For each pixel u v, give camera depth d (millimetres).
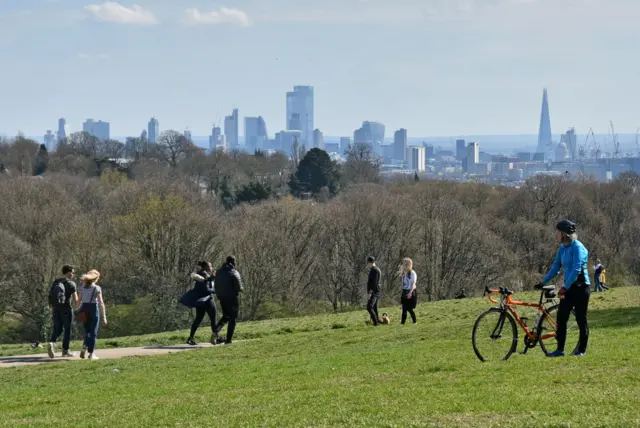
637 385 16078
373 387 17828
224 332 39344
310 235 106188
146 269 88000
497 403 14992
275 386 19562
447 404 15188
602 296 46594
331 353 26328
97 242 92562
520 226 123938
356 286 100438
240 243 93688
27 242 95812
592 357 19688
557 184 140875
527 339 20984
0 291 84188
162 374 23781
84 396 20562
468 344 24922
